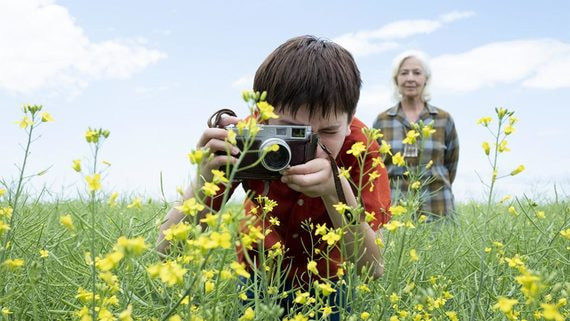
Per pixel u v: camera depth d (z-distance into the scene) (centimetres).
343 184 199
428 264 271
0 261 164
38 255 219
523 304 195
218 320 141
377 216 222
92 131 138
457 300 227
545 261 261
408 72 517
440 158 501
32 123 178
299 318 151
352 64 229
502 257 231
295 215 233
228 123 205
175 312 140
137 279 197
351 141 231
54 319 198
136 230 255
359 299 193
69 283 205
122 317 113
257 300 146
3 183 252
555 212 351
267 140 181
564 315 184
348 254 216
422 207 466
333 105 209
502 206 385
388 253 268
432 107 516
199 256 121
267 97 214
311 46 221
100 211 334
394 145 507
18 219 230
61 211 330
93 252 138
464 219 383
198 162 127
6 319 168
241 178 191
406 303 202
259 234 130
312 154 190
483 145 180
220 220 120
